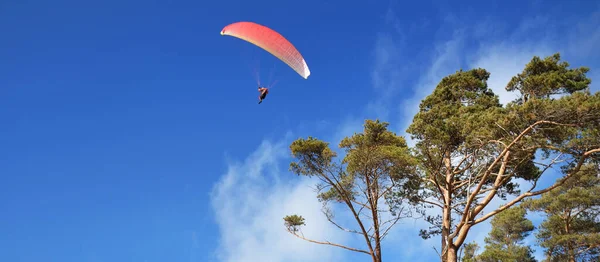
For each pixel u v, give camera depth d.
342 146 16.98
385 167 16.42
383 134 16.39
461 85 23.28
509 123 14.17
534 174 18.00
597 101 12.82
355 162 16.22
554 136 14.07
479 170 17.70
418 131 16.44
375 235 16.11
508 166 17.27
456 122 16.41
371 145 16.28
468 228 15.67
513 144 14.59
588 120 13.24
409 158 16.09
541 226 25.25
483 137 15.15
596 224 23.94
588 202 23.42
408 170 16.50
